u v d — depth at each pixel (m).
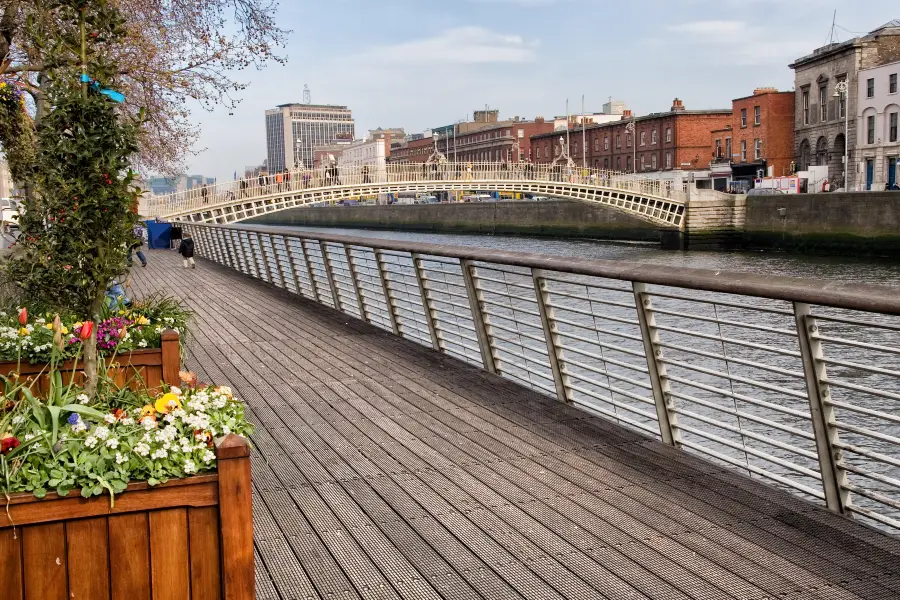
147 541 2.84
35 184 5.18
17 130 10.38
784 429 4.79
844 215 49.06
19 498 2.73
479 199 130.75
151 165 22.70
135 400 3.99
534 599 3.75
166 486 2.82
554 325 7.25
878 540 4.27
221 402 3.67
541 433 6.43
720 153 85.19
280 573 4.09
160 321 7.31
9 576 2.76
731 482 5.19
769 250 57.09
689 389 14.33
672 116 90.44
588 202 63.72
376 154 178.62
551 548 4.29
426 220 103.62
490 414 7.08
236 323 13.45
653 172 92.75
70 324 5.97
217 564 2.89
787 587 3.78
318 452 6.13
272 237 19.25
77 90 5.16
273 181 55.59
